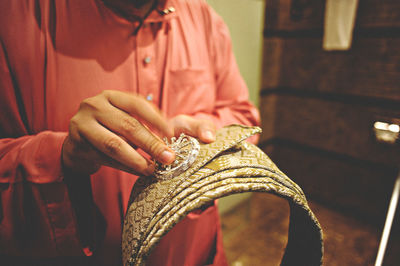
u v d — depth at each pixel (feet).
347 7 3.37
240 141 0.89
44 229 1.05
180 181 0.80
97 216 1.32
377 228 2.45
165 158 0.82
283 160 4.99
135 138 0.84
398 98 3.38
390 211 1.08
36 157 0.99
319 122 4.31
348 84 3.84
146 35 1.38
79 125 0.86
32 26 1.16
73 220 1.07
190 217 1.54
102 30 1.26
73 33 1.22
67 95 1.24
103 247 1.37
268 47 4.15
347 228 2.10
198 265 1.64
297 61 4.35
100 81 1.28
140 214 0.82
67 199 1.04
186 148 0.89
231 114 1.66
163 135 0.95
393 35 3.29
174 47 1.47
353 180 3.96
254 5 3.57
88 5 1.22
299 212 0.78
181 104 1.51
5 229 1.03
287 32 4.36
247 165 0.82
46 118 1.24
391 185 3.54
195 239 1.59
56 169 0.99
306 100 4.40
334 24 3.53
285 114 4.75
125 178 1.36
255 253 1.76
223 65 1.77
